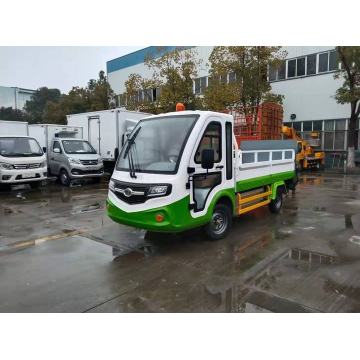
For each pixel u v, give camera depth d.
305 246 5.92
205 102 19.44
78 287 4.40
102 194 11.62
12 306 3.91
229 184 6.23
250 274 4.77
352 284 4.40
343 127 21.31
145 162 5.55
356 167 20.39
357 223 7.45
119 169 5.80
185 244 6.06
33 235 6.70
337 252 5.61
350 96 18.44
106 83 34.16
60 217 8.19
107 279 4.64
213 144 5.79
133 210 5.36
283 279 4.58
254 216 8.10
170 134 5.59
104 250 5.81
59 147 14.21
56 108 39.75
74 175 13.54
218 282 4.52
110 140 14.80
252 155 7.04
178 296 4.14
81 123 16.03
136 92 23.83
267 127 9.37
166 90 21.16
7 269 5.00
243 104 19.33
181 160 5.25
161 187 5.14
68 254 5.63
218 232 6.26
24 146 12.58
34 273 4.85
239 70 19.41
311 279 4.57
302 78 22.59
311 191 12.23
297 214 8.32
